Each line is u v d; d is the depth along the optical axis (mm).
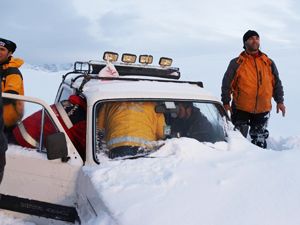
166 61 4660
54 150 2793
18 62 4066
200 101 3484
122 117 3152
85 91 3391
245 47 5203
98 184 2621
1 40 3844
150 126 3199
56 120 3020
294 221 2170
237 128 4070
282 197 2414
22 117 3098
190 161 2953
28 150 3090
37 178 3023
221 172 2756
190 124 3367
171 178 2633
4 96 3053
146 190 2504
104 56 4438
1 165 2469
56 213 2990
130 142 3076
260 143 5422
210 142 3346
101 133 3072
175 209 2277
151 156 3033
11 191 3111
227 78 5266
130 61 4531
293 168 2852
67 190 2951
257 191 2484
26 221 3094
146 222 2156
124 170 2783
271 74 5332
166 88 3535
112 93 3238
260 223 2143
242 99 5246
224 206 2305
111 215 2281
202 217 2195
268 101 5262
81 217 2773
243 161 2975
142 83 3629
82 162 2971
